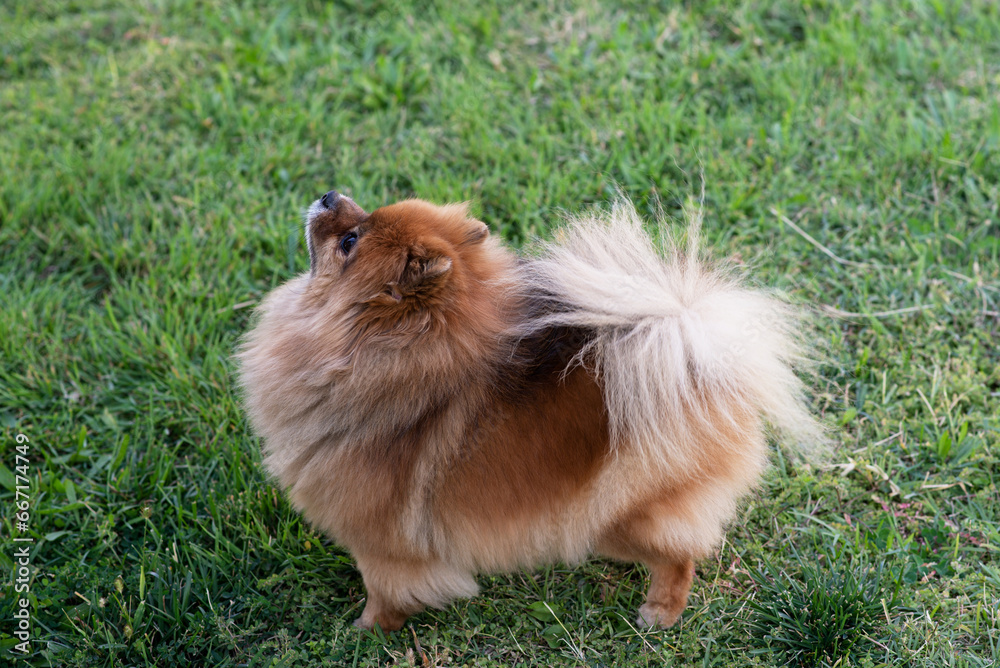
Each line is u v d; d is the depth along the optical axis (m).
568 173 4.76
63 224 4.59
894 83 5.30
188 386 3.90
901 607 3.11
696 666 2.98
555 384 2.69
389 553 2.87
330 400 2.68
